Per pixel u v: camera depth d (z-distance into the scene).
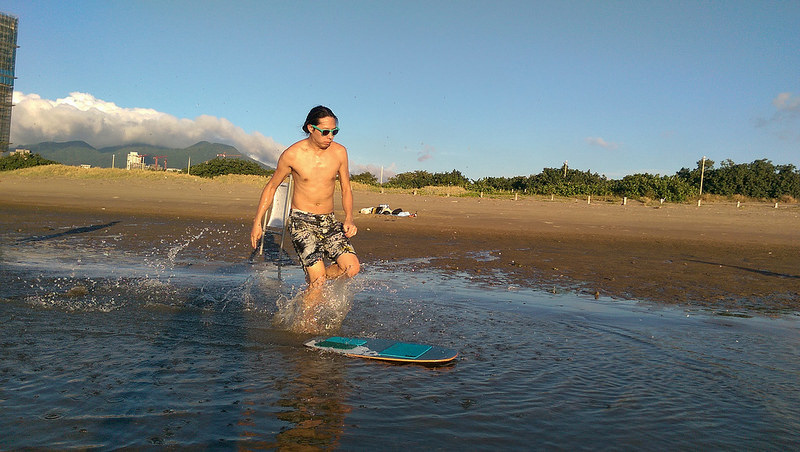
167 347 3.51
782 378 3.30
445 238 12.25
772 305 5.88
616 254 10.40
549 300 5.71
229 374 3.04
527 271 7.80
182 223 13.31
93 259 7.36
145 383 2.84
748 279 7.80
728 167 53.06
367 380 3.04
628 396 2.91
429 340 3.97
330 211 4.80
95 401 2.57
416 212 19.41
